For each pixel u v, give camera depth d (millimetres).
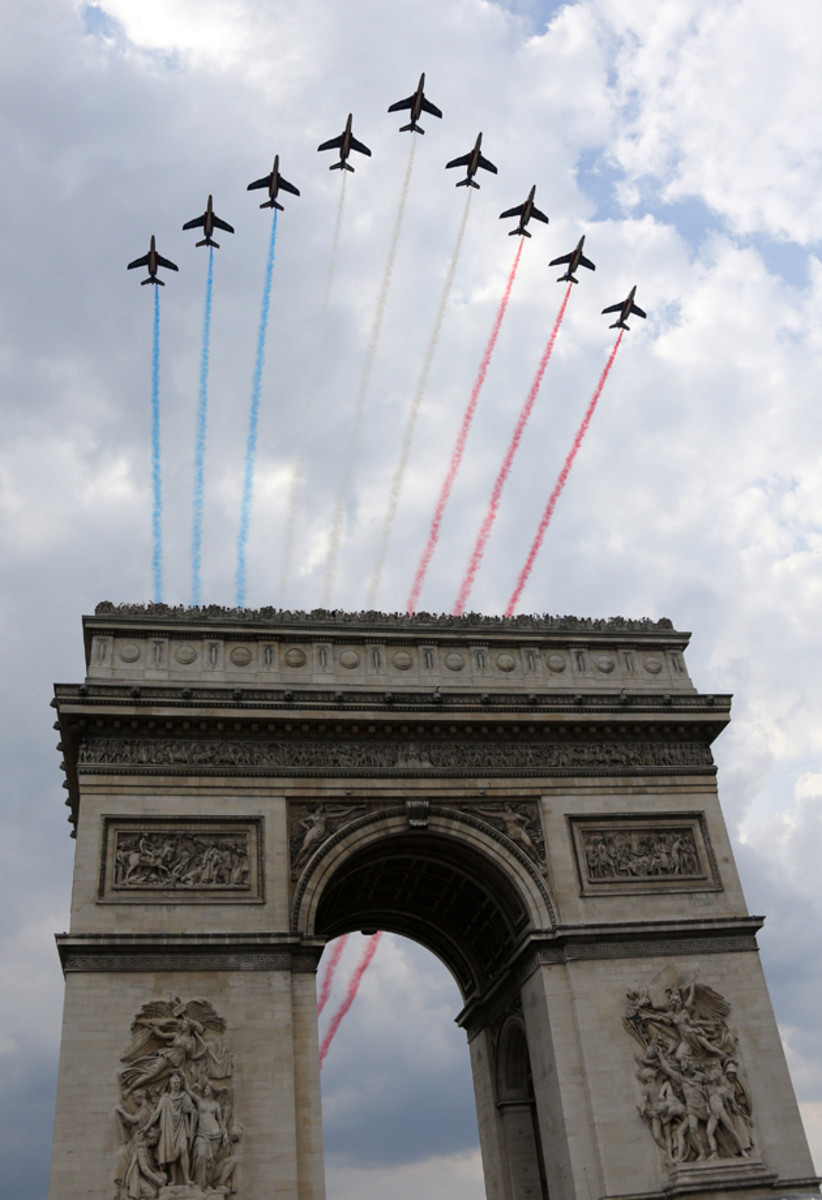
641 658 88250
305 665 81500
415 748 80188
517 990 80938
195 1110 64688
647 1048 72812
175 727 76625
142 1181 62219
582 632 87500
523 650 86375
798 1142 71562
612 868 79125
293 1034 69188
